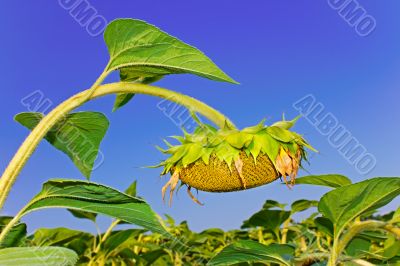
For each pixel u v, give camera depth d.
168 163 0.68
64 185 0.47
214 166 0.66
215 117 0.65
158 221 0.51
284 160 0.65
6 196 0.46
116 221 1.17
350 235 0.63
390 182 0.56
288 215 1.12
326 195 0.60
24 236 0.64
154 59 0.55
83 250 1.13
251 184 0.66
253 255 0.70
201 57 0.54
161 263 1.35
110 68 0.55
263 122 0.66
